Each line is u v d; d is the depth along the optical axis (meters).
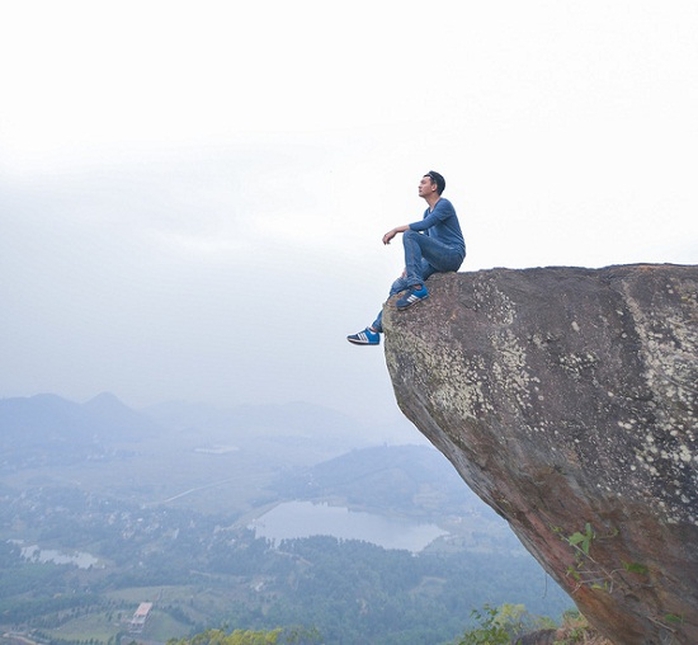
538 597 93.50
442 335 3.86
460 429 3.65
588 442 3.12
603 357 3.30
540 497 3.44
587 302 3.52
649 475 2.92
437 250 4.54
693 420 2.92
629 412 3.09
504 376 3.50
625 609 3.45
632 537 3.06
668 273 3.40
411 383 3.99
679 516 2.80
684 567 2.91
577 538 3.20
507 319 3.72
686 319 3.20
